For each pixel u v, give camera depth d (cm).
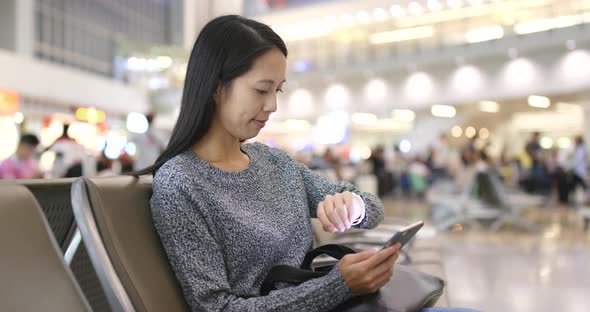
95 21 1606
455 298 299
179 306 85
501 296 304
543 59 1000
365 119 1561
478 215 616
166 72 1470
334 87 1236
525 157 1179
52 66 1159
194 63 93
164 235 85
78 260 112
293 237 99
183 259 82
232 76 90
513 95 1038
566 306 281
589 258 425
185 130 93
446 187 766
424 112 1460
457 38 1055
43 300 68
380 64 1145
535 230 602
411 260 210
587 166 980
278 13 1102
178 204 84
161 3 1928
